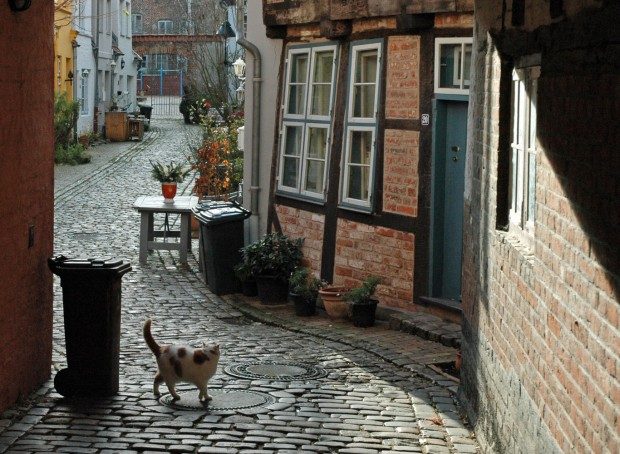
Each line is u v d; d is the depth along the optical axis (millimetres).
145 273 17328
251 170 17172
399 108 13695
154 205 18266
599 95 4727
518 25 6852
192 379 9164
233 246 15852
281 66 16500
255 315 14297
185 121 58188
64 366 10484
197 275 17344
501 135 7789
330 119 15125
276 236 15461
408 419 8922
